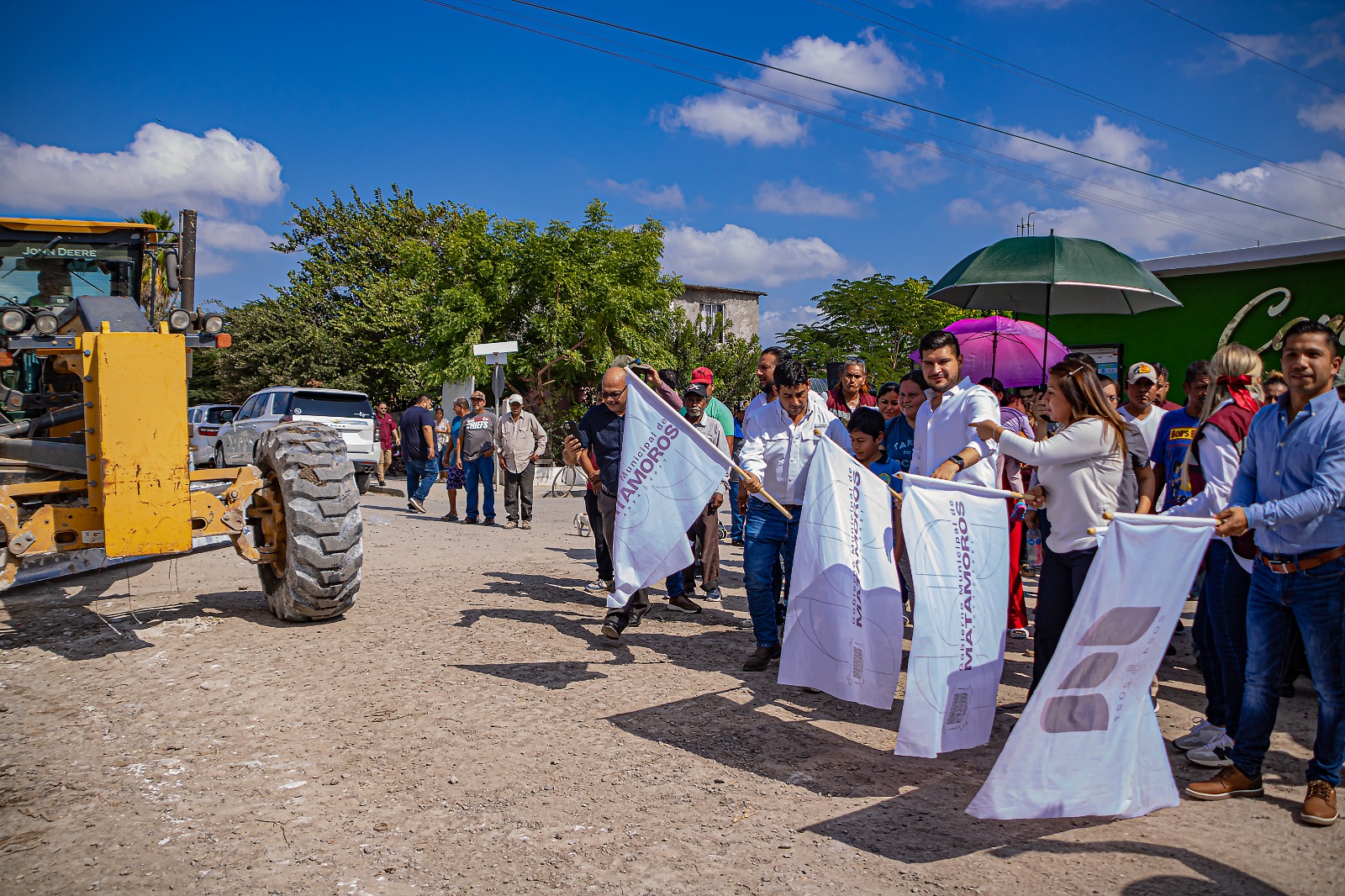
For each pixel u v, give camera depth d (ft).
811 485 14.92
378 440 53.01
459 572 26.99
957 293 25.84
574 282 74.74
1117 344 45.39
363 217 109.70
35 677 15.70
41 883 9.02
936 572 11.94
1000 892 9.29
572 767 12.42
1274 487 11.46
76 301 18.56
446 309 74.64
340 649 17.70
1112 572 10.07
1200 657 13.91
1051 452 12.84
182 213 22.94
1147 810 10.55
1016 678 17.56
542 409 76.79
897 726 14.73
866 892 9.26
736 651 18.86
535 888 9.19
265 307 98.58
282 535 19.47
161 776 11.73
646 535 15.98
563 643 18.90
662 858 9.90
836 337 105.09
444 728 13.70
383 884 9.18
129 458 16.11
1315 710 15.74
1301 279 39.58
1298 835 10.76
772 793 11.82
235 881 9.15
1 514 15.70
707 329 103.55
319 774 11.89
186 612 20.65
